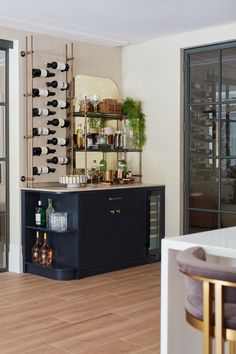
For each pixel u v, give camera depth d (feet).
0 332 11.64
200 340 8.77
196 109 18.99
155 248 19.63
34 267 17.49
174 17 16.81
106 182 19.42
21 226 17.67
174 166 19.49
